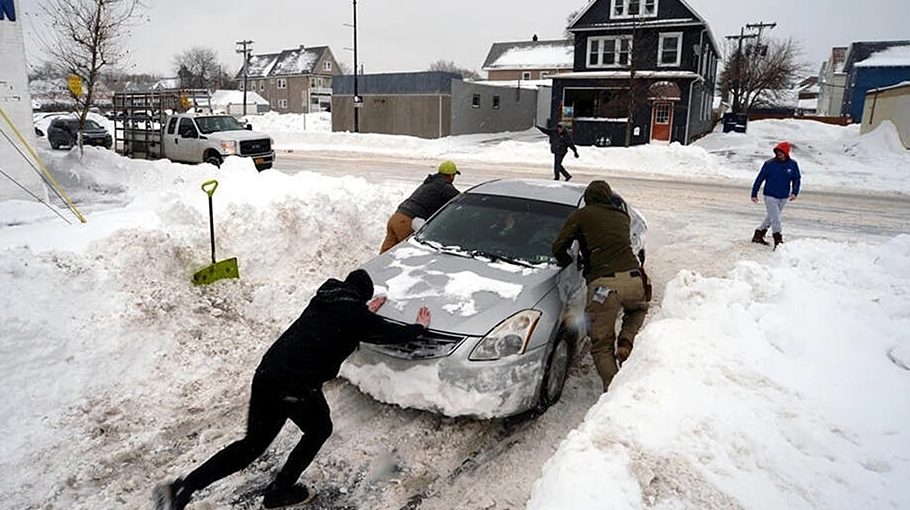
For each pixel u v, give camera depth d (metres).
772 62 48.78
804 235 10.15
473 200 5.84
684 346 3.73
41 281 4.80
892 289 5.62
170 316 5.32
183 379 4.75
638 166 20.86
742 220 11.44
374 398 4.20
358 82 34.62
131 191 10.96
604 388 4.52
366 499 3.46
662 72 29.05
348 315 3.33
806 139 30.47
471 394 3.88
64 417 4.11
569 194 5.87
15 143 8.39
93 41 13.81
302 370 3.26
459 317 4.06
